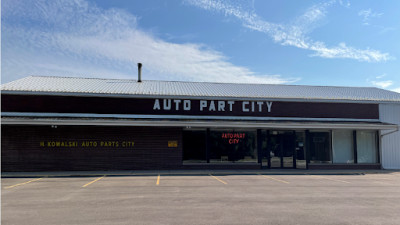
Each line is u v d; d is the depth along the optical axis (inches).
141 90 856.9
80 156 772.0
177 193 459.5
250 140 832.3
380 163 875.4
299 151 854.5
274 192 472.1
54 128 770.2
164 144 799.1
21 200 408.2
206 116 832.9
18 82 846.5
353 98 906.1
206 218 319.3
